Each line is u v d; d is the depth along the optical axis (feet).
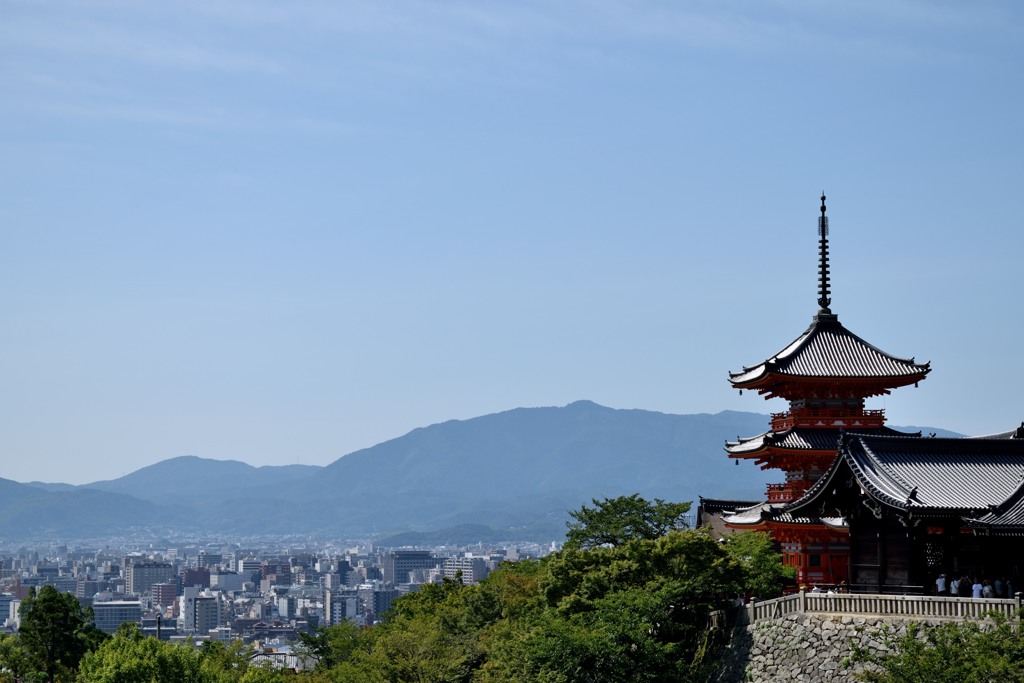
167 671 324.19
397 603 485.97
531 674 275.80
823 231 387.96
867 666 242.17
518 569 446.60
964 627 221.46
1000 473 285.84
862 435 286.66
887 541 274.77
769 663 264.11
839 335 379.35
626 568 294.25
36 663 417.69
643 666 269.23
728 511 416.26
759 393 392.27
